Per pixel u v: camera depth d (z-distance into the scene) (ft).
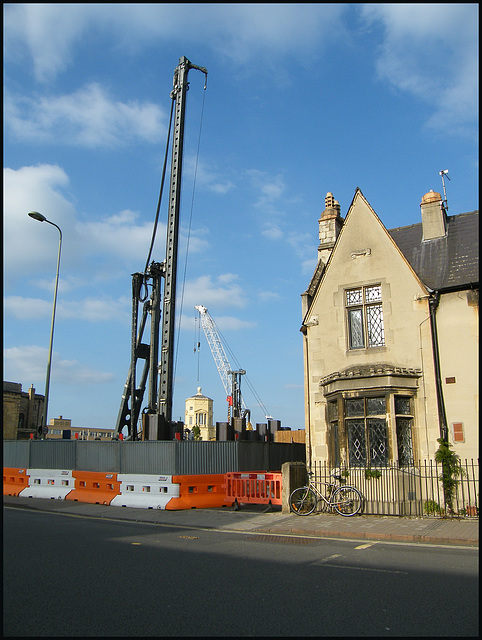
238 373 257.55
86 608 20.08
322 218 64.59
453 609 19.97
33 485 65.98
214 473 56.39
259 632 17.56
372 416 48.67
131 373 70.33
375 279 52.95
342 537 37.63
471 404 46.68
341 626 18.15
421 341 49.52
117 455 58.75
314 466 51.34
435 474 46.60
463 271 50.01
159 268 71.97
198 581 24.09
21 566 27.22
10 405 157.58
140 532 39.52
